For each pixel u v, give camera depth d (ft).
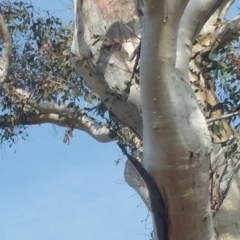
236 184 19.52
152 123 14.75
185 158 14.84
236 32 19.13
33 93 32.07
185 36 16.11
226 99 18.51
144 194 21.53
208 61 19.03
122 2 19.67
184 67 15.65
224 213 18.69
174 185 15.14
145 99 14.71
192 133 14.82
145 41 14.28
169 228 15.72
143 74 14.51
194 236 15.87
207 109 19.11
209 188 17.01
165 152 14.80
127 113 18.42
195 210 15.47
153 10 13.84
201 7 16.20
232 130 18.43
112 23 19.43
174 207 15.39
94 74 19.35
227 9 21.68
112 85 18.80
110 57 19.08
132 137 25.38
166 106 14.58
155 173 15.20
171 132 14.67
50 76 31.63
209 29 19.86
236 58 18.99
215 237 16.35
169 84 14.55
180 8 13.98
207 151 15.20
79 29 19.94
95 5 19.76
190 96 15.12
